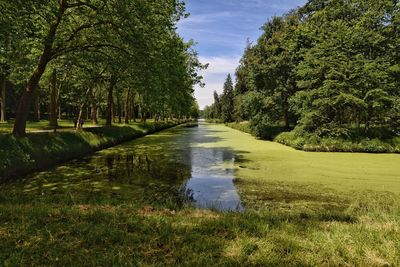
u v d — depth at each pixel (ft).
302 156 64.44
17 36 38.24
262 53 109.81
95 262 12.90
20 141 46.96
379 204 30.99
